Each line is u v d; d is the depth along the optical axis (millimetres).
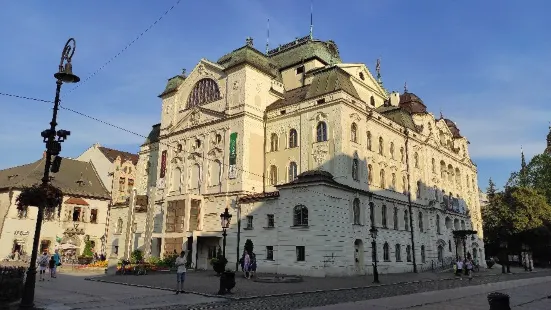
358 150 45188
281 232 40469
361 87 57719
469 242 67625
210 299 20891
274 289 25828
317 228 37656
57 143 18344
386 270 45281
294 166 46969
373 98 60375
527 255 62812
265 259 41312
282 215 40781
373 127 49219
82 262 55656
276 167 48594
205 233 47125
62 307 17703
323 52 59469
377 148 49125
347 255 39562
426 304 18750
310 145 45406
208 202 49250
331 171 42844
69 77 18734
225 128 50250
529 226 69438
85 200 69000
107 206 71625
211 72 54688
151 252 51625
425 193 57250
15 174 69250
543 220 71438
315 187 38688
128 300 20109
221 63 55844
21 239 60406
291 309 17734
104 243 68938
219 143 50719
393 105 60719
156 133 66625
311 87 47969
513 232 70938
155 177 63625
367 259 42594
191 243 47000
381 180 49125
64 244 61156
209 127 52500
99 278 32344
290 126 48219
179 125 57125
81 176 72562
